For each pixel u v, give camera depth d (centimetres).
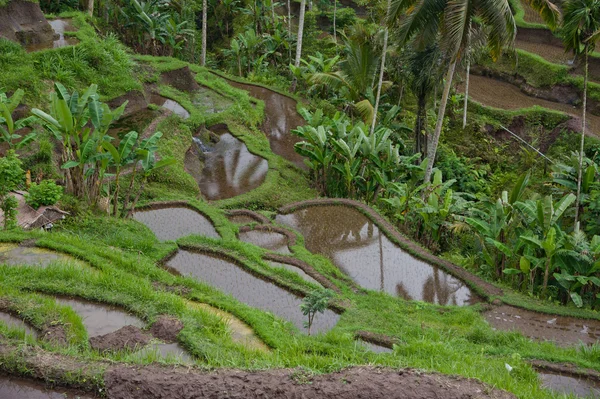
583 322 1138
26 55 1744
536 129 2730
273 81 2755
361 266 1308
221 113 2144
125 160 1200
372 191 1739
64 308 738
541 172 2395
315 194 1781
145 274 959
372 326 975
